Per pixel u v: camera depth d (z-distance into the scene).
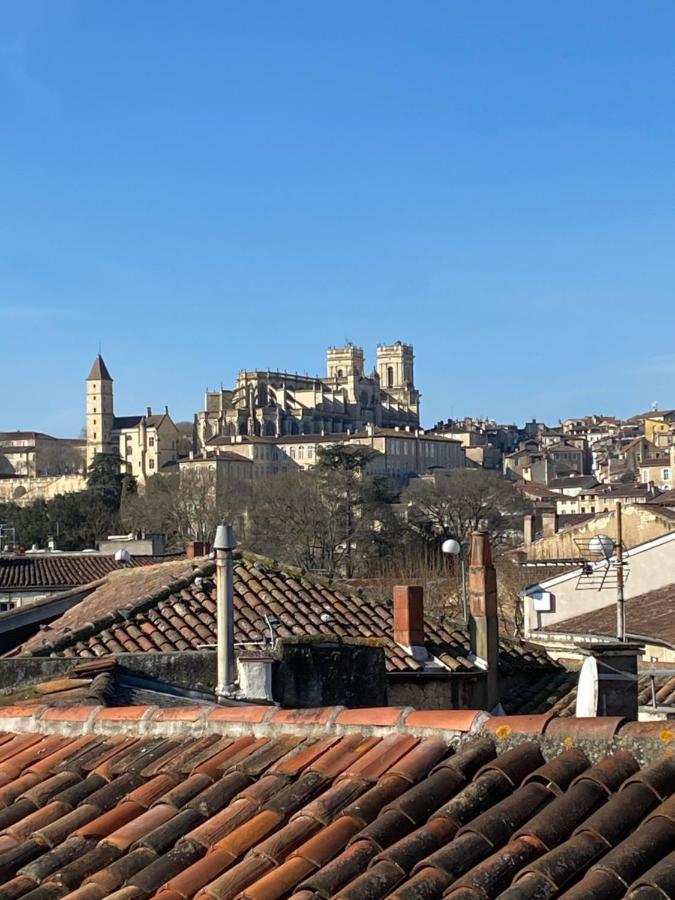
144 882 8.84
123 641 23.36
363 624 25.94
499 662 26.61
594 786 8.12
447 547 26.83
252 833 9.02
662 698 22.00
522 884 7.37
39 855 9.73
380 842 8.30
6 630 31.33
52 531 138.12
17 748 11.95
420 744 9.34
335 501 132.38
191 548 42.66
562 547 62.53
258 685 18.39
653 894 6.94
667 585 35.06
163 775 10.33
